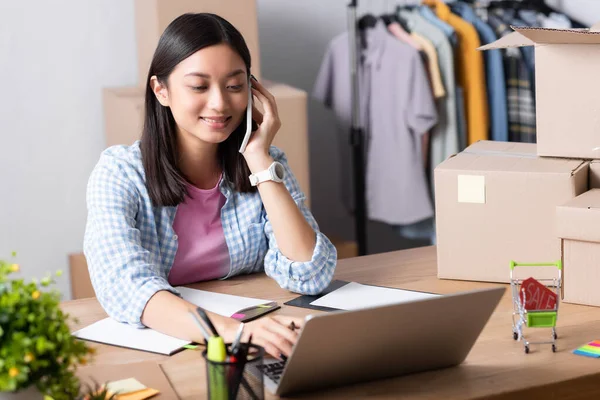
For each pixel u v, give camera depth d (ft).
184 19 6.68
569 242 6.46
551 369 5.23
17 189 12.84
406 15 12.77
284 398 4.88
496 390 4.93
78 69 12.85
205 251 7.27
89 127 13.04
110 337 5.97
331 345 4.65
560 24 12.60
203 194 7.24
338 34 14.44
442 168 7.07
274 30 14.12
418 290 6.91
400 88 12.57
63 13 12.64
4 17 12.35
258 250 7.50
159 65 6.73
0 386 4.16
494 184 6.91
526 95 12.42
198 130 6.73
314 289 6.78
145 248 7.07
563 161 7.09
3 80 12.51
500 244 6.97
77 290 12.68
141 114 11.17
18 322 4.25
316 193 14.78
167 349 5.70
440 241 7.16
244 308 6.45
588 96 6.95
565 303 6.53
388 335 4.80
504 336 5.82
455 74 12.50
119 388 4.99
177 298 6.13
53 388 4.38
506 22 12.66
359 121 13.05
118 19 12.91
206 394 4.97
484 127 12.51
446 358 5.23
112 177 6.91
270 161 7.15
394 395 4.90
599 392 5.20
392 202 12.96
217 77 6.58
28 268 13.07
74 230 13.24
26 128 12.74
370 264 7.67
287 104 11.79
